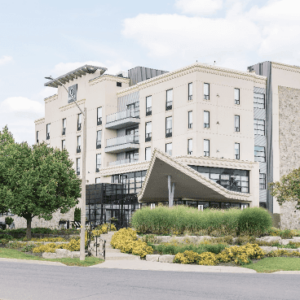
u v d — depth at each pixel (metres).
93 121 64.88
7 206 37.41
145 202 49.16
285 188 42.31
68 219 48.59
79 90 68.56
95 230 36.59
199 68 51.47
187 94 52.16
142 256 26.42
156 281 16.59
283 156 56.28
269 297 13.02
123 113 60.28
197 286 15.30
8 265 22.31
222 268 22.20
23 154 39.12
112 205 53.84
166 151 54.47
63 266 22.83
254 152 54.50
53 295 13.01
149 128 57.25
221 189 38.44
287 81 57.75
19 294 13.08
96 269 21.47
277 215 54.34
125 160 59.50
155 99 56.59
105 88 62.91
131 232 31.61
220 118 52.38
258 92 55.84
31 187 37.44
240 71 54.19
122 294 13.34
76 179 41.06
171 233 31.38
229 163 51.19
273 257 25.25
